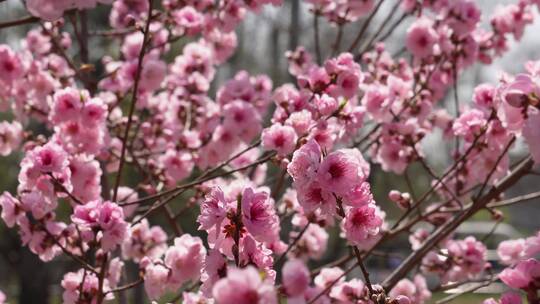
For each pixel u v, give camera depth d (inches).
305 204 39.1
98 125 51.6
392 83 58.0
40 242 49.3
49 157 47.2
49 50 66.4
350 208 40.8
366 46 64.2
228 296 32.1
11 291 218.5
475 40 60.4
